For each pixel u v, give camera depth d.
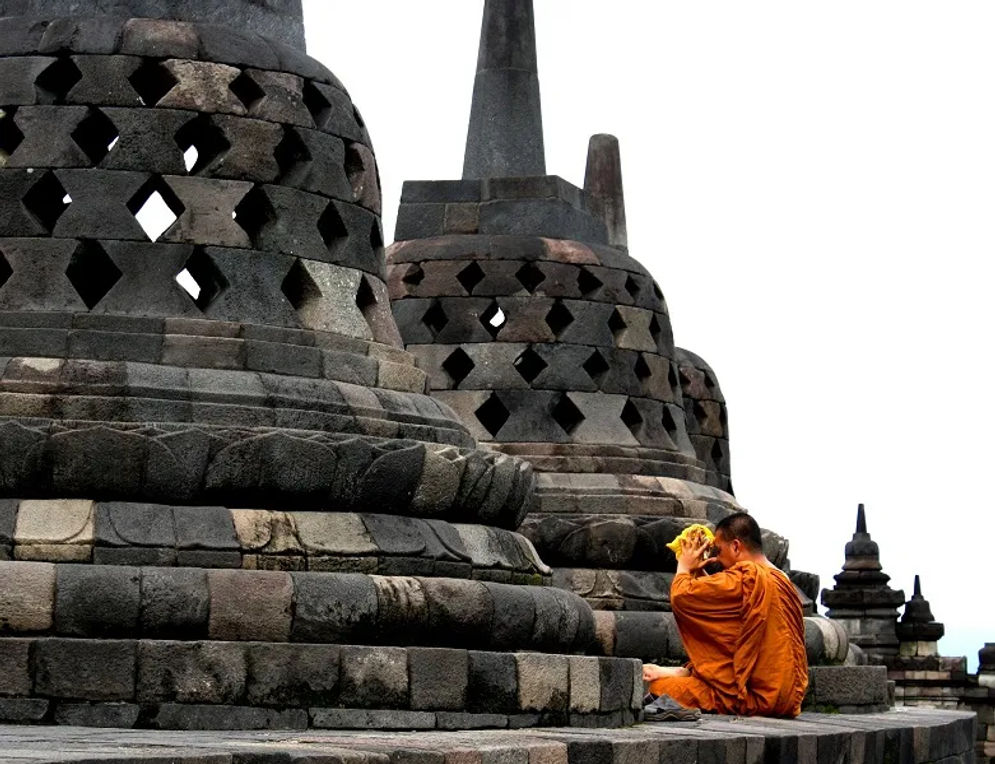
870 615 34.62
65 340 13.02
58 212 14.00
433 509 13.34
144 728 11.57
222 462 12.47
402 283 20.42
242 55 14.05
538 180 21.08
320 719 11.97
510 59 22.42
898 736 16.53
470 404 20.02
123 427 12.34
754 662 16.14
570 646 13.80
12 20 14.12
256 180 13.85
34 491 12.30
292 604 12.06
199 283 14.08
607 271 20.50
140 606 11.76
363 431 13.29
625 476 19.75
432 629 12.60
